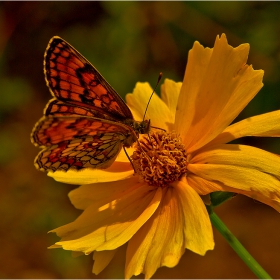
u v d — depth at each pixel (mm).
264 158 240
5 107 474
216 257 375
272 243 374
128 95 267
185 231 235
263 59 375
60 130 238
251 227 387
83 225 246
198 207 237
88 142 243
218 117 246
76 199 257
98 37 439
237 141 390
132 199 249
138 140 252
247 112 378
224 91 246
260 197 236
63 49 242
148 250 236
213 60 248
